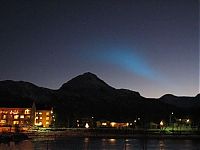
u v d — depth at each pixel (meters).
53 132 173.00
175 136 162.62
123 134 174.00
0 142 125.75
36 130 178.75
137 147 114.44
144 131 182.00
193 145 125.38
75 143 127.88
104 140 148.38
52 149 103.62
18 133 151.25
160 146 120.19
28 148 105.44
